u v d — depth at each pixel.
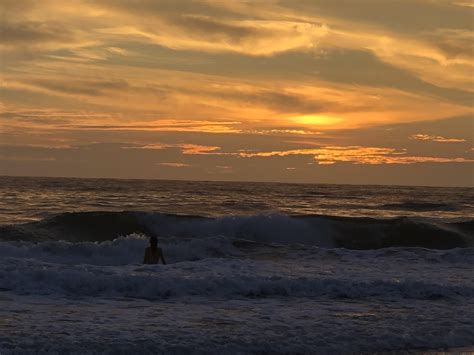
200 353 12.79
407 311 16.69
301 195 98.19
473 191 146.25
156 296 17.48
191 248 29.00
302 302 17.45
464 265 24.28
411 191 135.75
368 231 39.47
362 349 13.62
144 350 12.65
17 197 76.38
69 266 19.77
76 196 80.88
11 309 15.30
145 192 95.75
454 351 13.77
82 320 14.54
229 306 16.69
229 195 91.44
